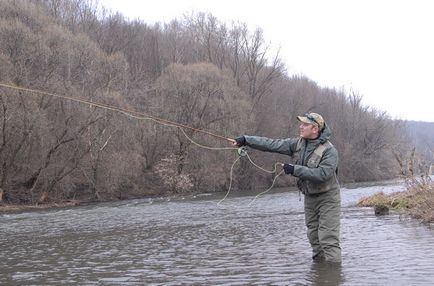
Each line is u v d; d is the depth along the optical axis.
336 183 6.13
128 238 10.30
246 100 49.44
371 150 66.69
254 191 43.44
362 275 5.20
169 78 45.28
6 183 31.84
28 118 30.81
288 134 55.91
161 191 41.16
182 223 14.00
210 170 43.19
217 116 44.59
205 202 27.88
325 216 6.12
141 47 59.03
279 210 18.53
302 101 60.88
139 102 43.50
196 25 60.78
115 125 35.97
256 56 55.81
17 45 32.78
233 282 5.21
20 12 38.41
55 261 7.25
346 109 69.00
